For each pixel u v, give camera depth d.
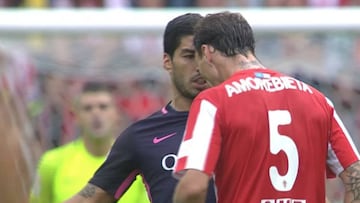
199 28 13.16
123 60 21.88
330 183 20.44
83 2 26.44
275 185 12.40
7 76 12.39
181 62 13.91
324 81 21.58
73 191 19.78
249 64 12.95
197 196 12.01
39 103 21.41
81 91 20.88
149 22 19.91
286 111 12.64
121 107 21.88
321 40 21.36
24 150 11.58
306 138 12.65
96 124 19.83
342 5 26.22
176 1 25.94
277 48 21.45
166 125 14.01
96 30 19.92
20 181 11.16
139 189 18.45
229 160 12.40
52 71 21.62
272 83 12.80
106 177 14.31
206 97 12.52
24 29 19.78
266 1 26.05
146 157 13.92
